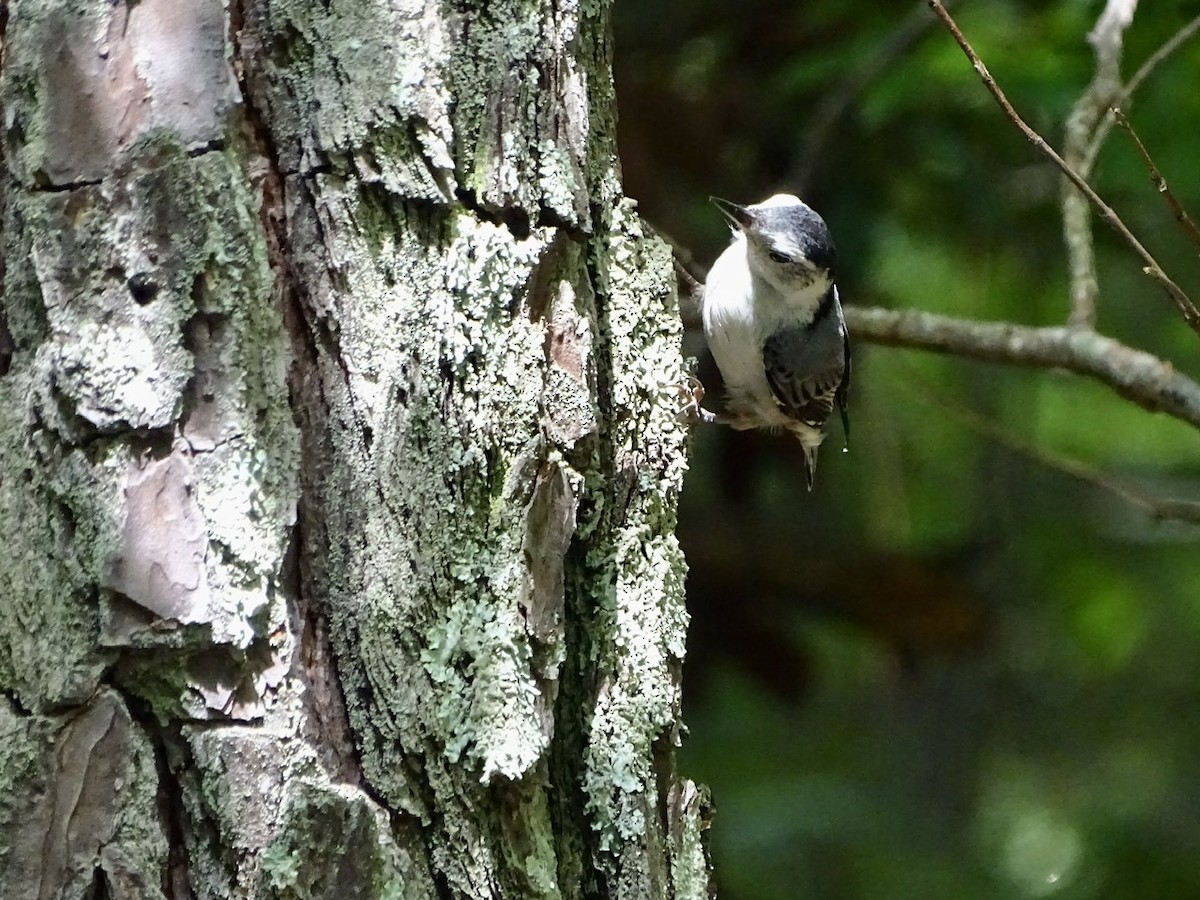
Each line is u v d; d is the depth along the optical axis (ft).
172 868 12.21
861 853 38.27
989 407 43.34
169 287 12.42
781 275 27.04
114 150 12.50
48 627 12.19
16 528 12.41
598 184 15.88
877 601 33.71
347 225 13.07
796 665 33.71
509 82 13.93
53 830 11.93
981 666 44.52
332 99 13.11
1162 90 29.99
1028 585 42.96
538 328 13.92
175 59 12.66
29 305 12.60
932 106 31.42
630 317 15.93
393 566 12.89
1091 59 29.99
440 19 13.57
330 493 12.94
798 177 29.66
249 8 13.15
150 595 12.10
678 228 32.42
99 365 12.26
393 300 13.10
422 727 12.71
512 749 12.81
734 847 35.04
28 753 12.00
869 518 39.42
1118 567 42.68
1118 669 45.29
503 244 13.66
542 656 13.39
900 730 44.47
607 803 14.34
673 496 16.08
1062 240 35.01
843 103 29.94
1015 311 38.22
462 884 12.69
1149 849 42.68
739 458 35.22
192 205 12.49
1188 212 31.96
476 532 13.15
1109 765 47.11
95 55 12.57
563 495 13.73
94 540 12.14
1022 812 44.73
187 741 12.22
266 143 13.16
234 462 12.47
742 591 33.58
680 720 15.57
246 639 12.28
